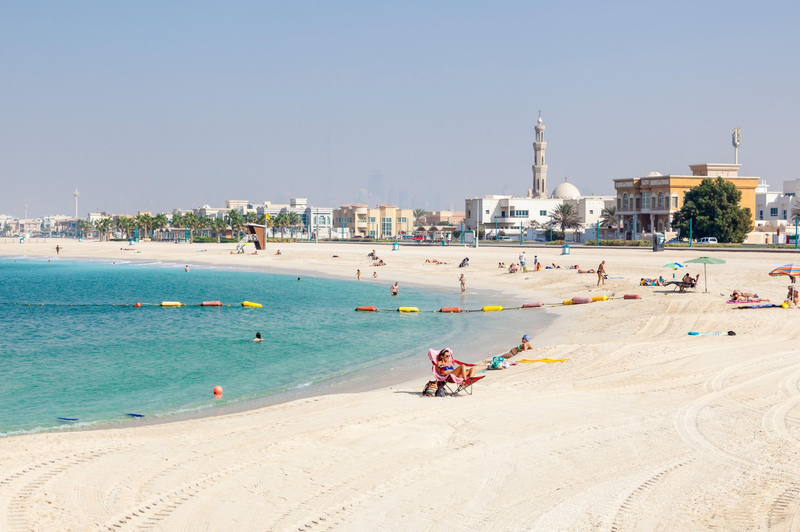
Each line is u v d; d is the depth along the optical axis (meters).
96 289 72.69
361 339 36.06
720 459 13.70
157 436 17.23
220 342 35.81
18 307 55.09
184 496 12.64
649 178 151.50
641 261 76.50
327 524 11.27
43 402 23.08
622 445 14.80
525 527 10.93
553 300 50.78
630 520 11.04
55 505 12.31
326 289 67.56
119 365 29.72
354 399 21.03
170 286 75.56
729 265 65.75
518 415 17.58
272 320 44.81
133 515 11.84
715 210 127.88
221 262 121.25
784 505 11.34
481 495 12.28
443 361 20.80
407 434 16.17
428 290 63.50
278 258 121.81
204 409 21.83
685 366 22.81
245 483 13.22
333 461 14.34
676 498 11.84
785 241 131.50
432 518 11.38
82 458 14.98
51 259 149.12
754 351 24.73
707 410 17.31
